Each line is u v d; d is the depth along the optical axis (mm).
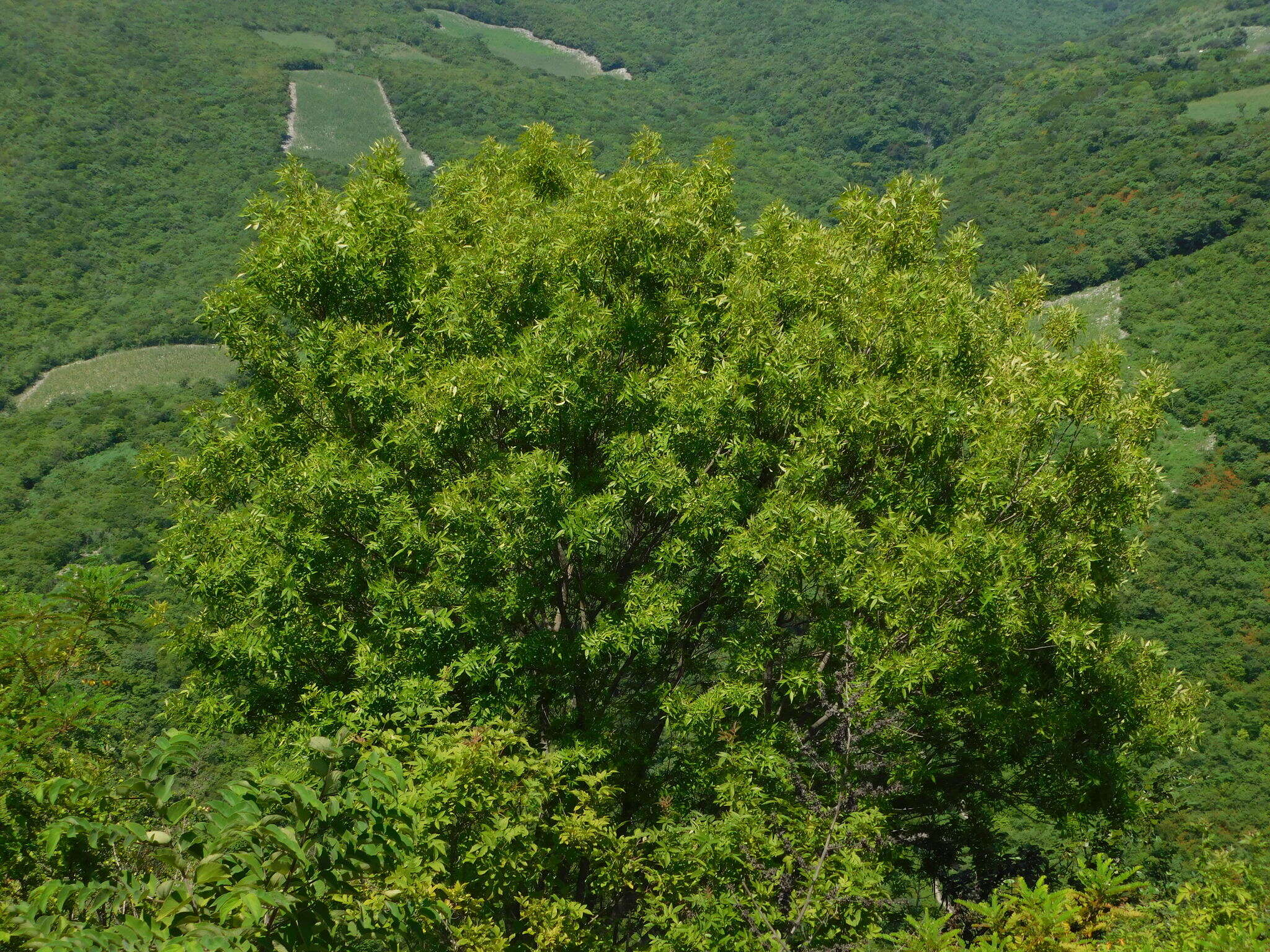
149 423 111125
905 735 9102
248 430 11250
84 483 97938
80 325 144625
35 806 4707
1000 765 11898
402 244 11328
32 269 158750
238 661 10977
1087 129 158375
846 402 9484
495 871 6719
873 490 9984
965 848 11492
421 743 7277
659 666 11547
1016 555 9055
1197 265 114688
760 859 6688
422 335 10828
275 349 11180
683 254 11211
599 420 10352
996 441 9359
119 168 194125
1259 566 76625
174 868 3359
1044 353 10305
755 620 10016
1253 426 89625
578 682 10562
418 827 4191
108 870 4332
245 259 11070
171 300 151875
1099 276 121375
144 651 40156
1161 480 10078
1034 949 4578
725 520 9688
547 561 10242
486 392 9820
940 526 9797
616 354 10672
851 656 8344
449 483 10195
